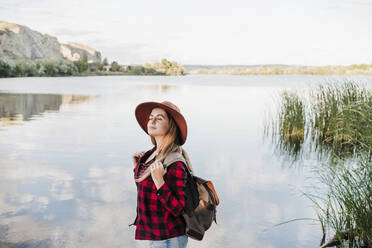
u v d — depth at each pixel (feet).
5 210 12.09
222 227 11.30
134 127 28.86
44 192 13.91
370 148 13.14
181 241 6.54
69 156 19.45
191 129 28.58
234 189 14.83
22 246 9.70
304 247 10.08
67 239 10.16
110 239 10.25
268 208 12.84
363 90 25.84
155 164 6.14
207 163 18.78
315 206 12.98
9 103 43.65
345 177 11.51
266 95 60.80
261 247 10.09
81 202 12.94
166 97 56.13
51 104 44.01
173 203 6.06
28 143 22.43
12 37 165.58
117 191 14.15
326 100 26.78
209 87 84.69
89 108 40.91
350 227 10.36
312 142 24.09
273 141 24.44
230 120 33.32
